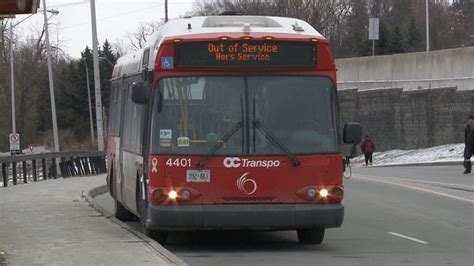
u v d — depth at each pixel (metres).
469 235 39.81
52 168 90.62
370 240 38.09
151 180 32.53
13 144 169.62
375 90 157.25
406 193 64.25
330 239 38.53
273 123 32.97
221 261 31.34
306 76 33.56
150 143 32.75
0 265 27.84
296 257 32.41
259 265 30.25
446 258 32.09
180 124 32.66
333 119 33.53
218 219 32.06
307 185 32.88
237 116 32.88
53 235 35.88
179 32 33.91
